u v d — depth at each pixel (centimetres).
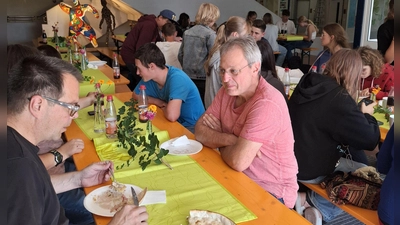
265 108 160
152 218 123
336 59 202
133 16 784
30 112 102
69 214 184
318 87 196
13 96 100
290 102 210
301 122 199
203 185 146
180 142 188
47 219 105
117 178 152
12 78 101
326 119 192
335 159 204
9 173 90
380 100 282
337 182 194
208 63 300
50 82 104
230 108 186
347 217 251
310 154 200
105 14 725
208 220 117
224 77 167
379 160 181
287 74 335
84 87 311
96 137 201
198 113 274
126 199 133
